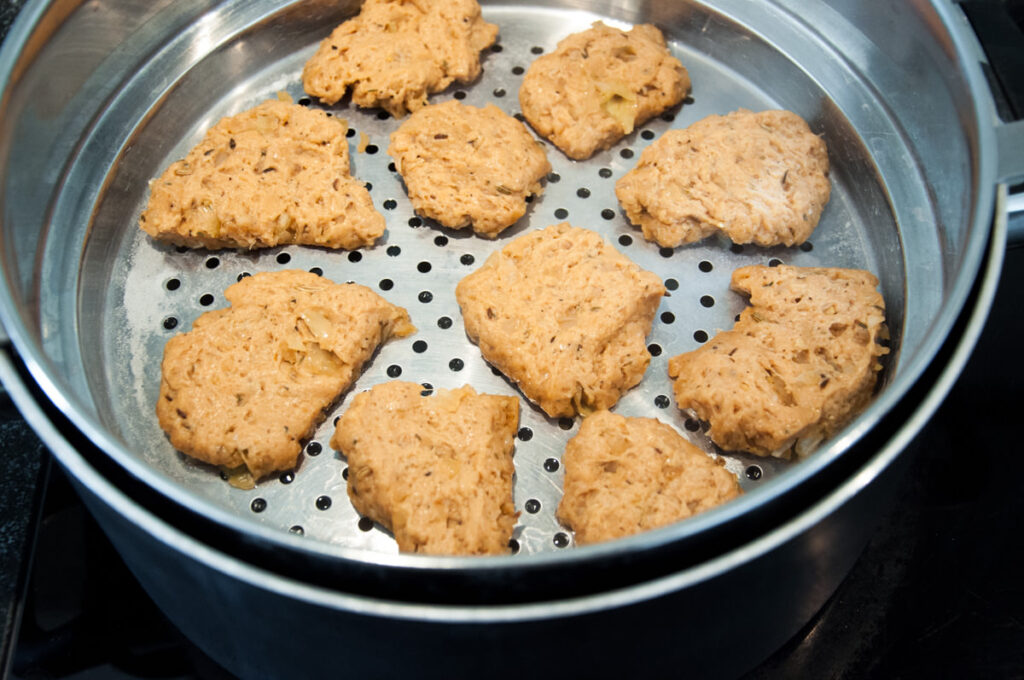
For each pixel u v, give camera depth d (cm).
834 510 36
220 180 46
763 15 49
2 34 55
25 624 43
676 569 36
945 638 43
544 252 45
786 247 46
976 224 39
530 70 49
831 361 43
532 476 42
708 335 45
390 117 49
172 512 38
